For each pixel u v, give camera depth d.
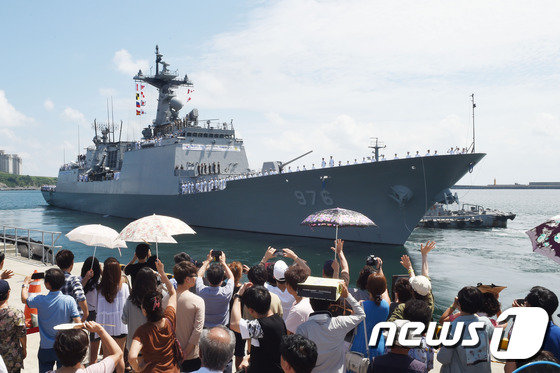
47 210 61.16
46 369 4.94
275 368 3.95
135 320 4.74
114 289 5.61
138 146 41.25
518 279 19.78
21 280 12.11
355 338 4.44
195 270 4.68
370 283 4.57
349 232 26.66
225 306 5.39
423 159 22.20
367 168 23.75
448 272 21.23
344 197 25.38
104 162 53.09
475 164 22.05
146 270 4.80
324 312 3.77
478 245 30.80
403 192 23.03
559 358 3.87
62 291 5.45
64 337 3.28
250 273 5.29
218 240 28.84
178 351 4.10
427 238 35.41
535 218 60.03
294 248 25.84
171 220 6.99
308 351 2.90
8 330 4.48
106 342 3.55
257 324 3.95
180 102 40.91
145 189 38.97
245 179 29.44
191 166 35.81
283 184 27.55
